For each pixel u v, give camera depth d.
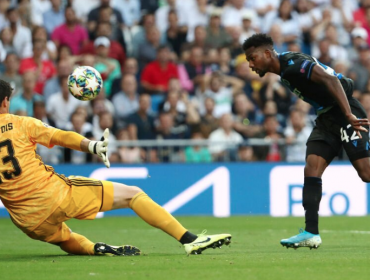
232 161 48.97
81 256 22.88
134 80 54.50
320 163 24.61
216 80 56.22
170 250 25.64
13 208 21.81
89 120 51.50
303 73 23.66
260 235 33.12
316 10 64.94
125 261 20.66
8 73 53.78
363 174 24.59
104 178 47.38
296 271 17.92
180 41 60.12
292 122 52.69
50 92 53.53
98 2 61.31
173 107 52.66
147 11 62.16
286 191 48.50
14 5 58.31
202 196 48.34
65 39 57.44
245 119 53.66
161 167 48.03
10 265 20.09
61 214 21.86
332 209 48.16
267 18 63.28
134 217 47.53
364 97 55.28
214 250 25.09
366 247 26.14
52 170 22.25
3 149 21.50
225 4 63.62
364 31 61.78
